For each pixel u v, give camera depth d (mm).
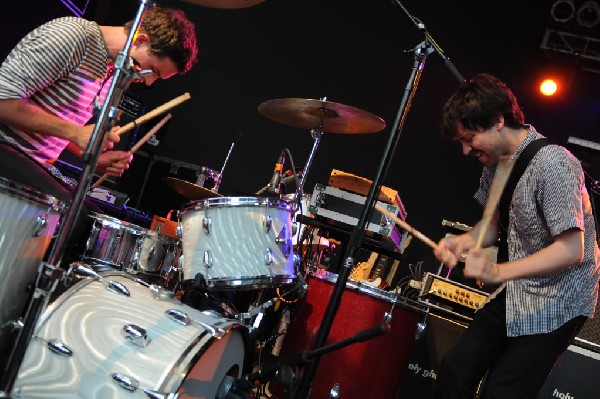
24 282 1994
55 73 2389
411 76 2291
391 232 3422
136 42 2490
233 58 5699
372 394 2898
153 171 5016
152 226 4004
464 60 5406
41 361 1897
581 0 5156
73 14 5551
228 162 5555
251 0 2377
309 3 5695
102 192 4352
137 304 2086
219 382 2229
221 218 2668
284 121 3953
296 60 5645
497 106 2248
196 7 5762
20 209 1866
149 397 1858
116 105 1745
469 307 3500
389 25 5562
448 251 2086
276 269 2715
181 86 5684
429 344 3404
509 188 2301
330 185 3555
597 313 3406
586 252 2238
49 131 2332
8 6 5004
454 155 5293
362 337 1554
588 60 5219
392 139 2229
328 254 4242
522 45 5359
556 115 5230
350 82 5555
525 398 2221
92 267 2195
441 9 5484
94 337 1945
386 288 3697
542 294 2227
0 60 5109
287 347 3012
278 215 2742
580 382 3318
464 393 2354
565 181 2135
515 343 2262
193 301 2945
